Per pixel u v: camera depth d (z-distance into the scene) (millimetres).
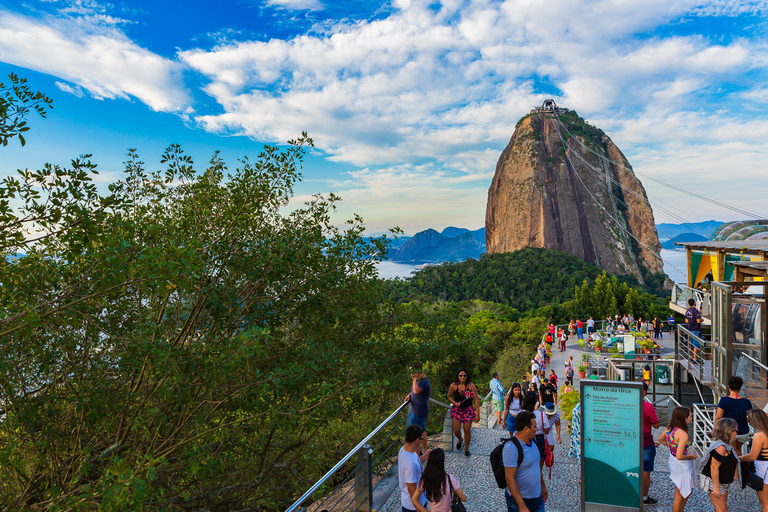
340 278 9898
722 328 9305
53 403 7250
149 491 5879
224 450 9078
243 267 8742
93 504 6168
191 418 7980
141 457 6477
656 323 33688
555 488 6676
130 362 6457
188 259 5898
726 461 5215
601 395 5566
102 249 5883
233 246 8820
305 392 9336
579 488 6648
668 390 21547
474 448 8297
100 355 7621
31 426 7020
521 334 49094
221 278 8875
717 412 6562
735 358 9758
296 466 11492
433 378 18078
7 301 5840
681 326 14070
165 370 6477
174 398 6922
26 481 7789
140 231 7109
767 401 8461
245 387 7391
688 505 5965
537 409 6887
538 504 4617
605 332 36406
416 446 4680
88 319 7000
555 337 37875
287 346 9633
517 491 4480
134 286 7219
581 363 28297
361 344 10938
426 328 12016
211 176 10078
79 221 5188
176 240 7875
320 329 9852
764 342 9375
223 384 7629
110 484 5145
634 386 5445
